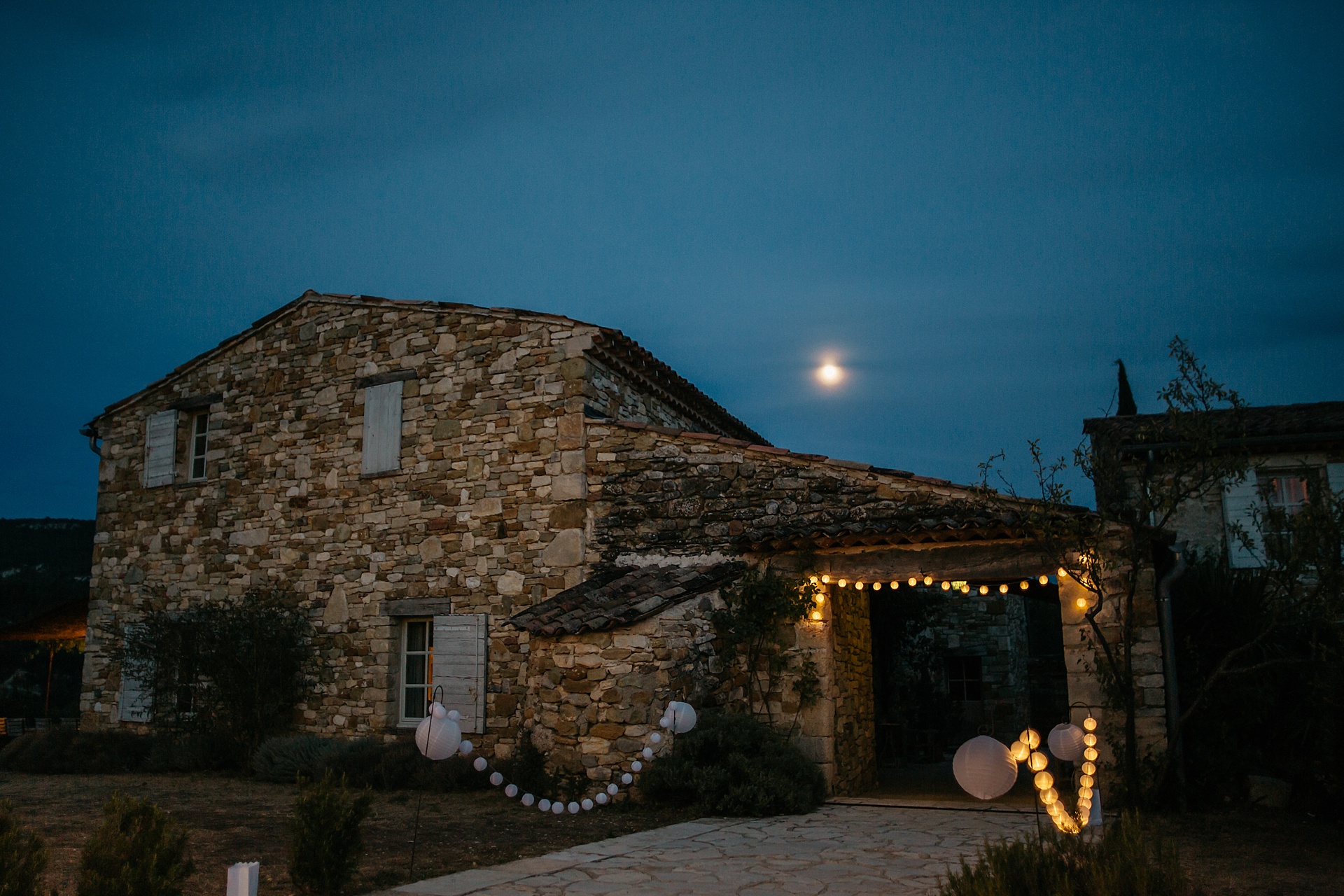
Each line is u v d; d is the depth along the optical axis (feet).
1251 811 26.14
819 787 29.40
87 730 44.96
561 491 36.55
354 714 39.52
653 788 27.84
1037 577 28.94
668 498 34.94
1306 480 24.39
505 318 39.27
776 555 32.40
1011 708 52.95
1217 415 38.11
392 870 19.69
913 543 30.50
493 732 36.19
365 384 42.27
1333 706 25.09
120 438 49.80
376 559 40.42
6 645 84.74
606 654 29.25
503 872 19.49
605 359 38.40
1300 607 24.00
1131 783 26.32
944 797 31.55
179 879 15.14
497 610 37.11
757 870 19.65
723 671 31.76
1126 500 27.81
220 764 39.63
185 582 45.60
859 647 36.24
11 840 14.07
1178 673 28.09
